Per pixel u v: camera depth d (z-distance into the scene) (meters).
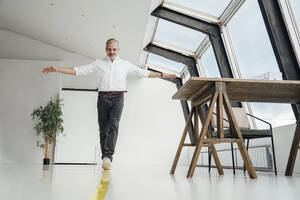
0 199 0.76
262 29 3.44
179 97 2.59
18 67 6.69
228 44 4.42
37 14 5.89
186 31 5.26
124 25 5.31
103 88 2.82
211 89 2.11
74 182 1.36
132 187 1.15
